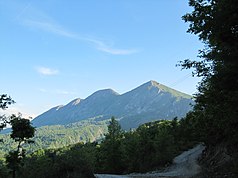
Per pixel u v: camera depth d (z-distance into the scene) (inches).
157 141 2571.4
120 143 3171.8
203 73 634.2
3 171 1273.4
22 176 1226.6
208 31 554.3
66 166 1136.2
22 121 1189.7
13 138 1206.3
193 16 565.9
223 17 508.4
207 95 629.9
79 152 1291.8
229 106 566.6
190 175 1282.0
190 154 2886.3
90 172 1196.5
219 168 1039.6
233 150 1138.7
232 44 525.3
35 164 1262.3
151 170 2436.0
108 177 1457.9
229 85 546.0
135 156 2800.2
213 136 1526.8
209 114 680.4
